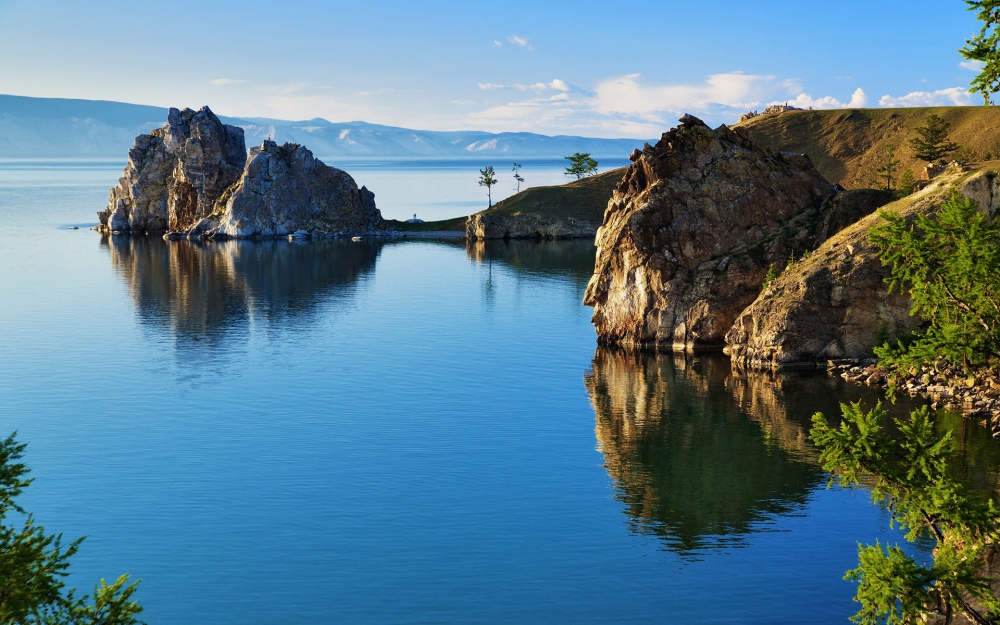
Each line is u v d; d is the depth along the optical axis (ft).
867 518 223.10
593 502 240.53
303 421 326.65
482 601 185.57
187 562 206.69
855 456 119.85
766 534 215.72
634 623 175.52
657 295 420.77
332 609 183.32
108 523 230.89
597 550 209.56
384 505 241.35
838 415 299.79
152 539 220.43
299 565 204.13
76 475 269.44
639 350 424.46
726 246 420.77
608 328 442.50
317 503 243.40
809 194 431.02
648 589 189.26
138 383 389.60
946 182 355.77
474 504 240.94
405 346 461.78
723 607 180.86
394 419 326.65
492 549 211.20
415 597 187.93
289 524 228.43
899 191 406.62
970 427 271.28
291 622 178.60
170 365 424.87
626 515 230.68
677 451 280.10
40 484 261.85
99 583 196.54
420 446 293.64
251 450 292.40
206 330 517.14
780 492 242.78
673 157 436.76
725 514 228.63
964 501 114.21
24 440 306.96
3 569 97.50
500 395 358.02
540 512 233.96
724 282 406.62
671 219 426.10
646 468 265.95
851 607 179.42
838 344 360.28
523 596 187.32
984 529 114.52
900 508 121.60
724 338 404.16
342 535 221.05
